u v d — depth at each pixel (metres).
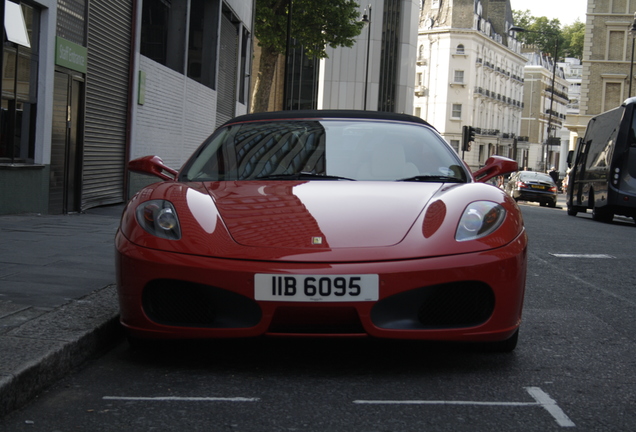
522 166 107.31
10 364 3.00
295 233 3.40
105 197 13.53
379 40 58.34
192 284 3.33
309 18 28.83
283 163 4.34
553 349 4.02
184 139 18.66
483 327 3.38
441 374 3.47
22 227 8.42
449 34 83.44
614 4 51.03
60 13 10.97
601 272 7.23
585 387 3.30
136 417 2.82
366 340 4.04
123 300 3.51
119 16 13.67
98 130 12.91
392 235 3.40
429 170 4.34
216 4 21.06
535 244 9.84
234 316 3.29
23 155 10.21
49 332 3.57
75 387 3.19
